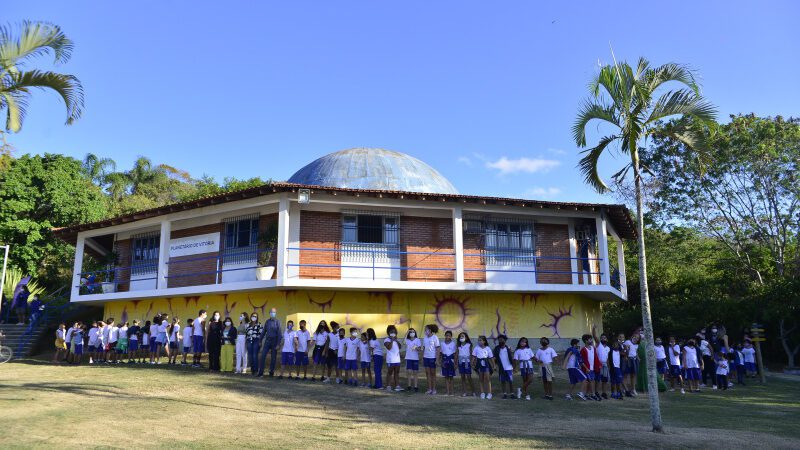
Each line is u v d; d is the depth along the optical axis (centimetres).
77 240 2358
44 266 3189
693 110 1162
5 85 1130
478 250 2073
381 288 1862
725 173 2966
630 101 1155
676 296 3066
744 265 3058
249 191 1803
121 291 2300
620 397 1484
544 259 2150
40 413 993
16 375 1527
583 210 2111
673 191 3127
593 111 1198
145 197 5069
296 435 922
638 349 1658
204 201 1911
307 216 1941
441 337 1970
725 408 1372
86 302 2331
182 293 1969
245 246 2012
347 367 1491
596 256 2353
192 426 957
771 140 2852
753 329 2008
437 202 1953
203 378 1490
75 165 3288
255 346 1602
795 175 2834
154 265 2238
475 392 1463
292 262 1888
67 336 1981
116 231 2277
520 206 2012
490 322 2034
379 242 1994
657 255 3494
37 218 3153
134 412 1047
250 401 1220
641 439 959
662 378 1662
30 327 2358
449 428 1016
